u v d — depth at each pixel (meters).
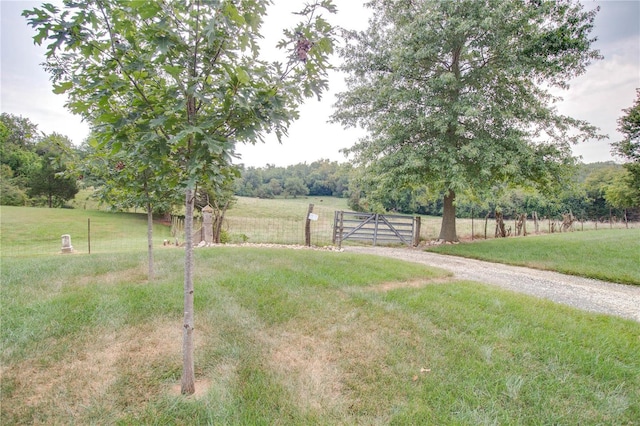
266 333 3.38
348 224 11.88
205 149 2.01
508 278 6.62
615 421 2.21
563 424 2.18
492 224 18.64
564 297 5.37
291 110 2.37
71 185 29.09
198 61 2.06
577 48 9.49
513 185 12.29
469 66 11.15
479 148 9.94
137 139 2.24
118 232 19.59
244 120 2.15
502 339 3.31
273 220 18.41
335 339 3.28
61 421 2.11
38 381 2.49
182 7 1.88
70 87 2.00
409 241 12.14
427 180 11.60
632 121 16.95
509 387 2.53
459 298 4.50
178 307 3.91
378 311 3.97
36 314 3.56
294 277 5.25
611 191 23.45
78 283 4.80
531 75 10.30
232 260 6.52
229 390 2.46
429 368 2.80
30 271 5.40
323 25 2.24
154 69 2.05
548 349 3.11
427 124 10.62
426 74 11.28
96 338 3.15
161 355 2.90
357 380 2.63
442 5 9.51
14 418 2.12
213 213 11.01
